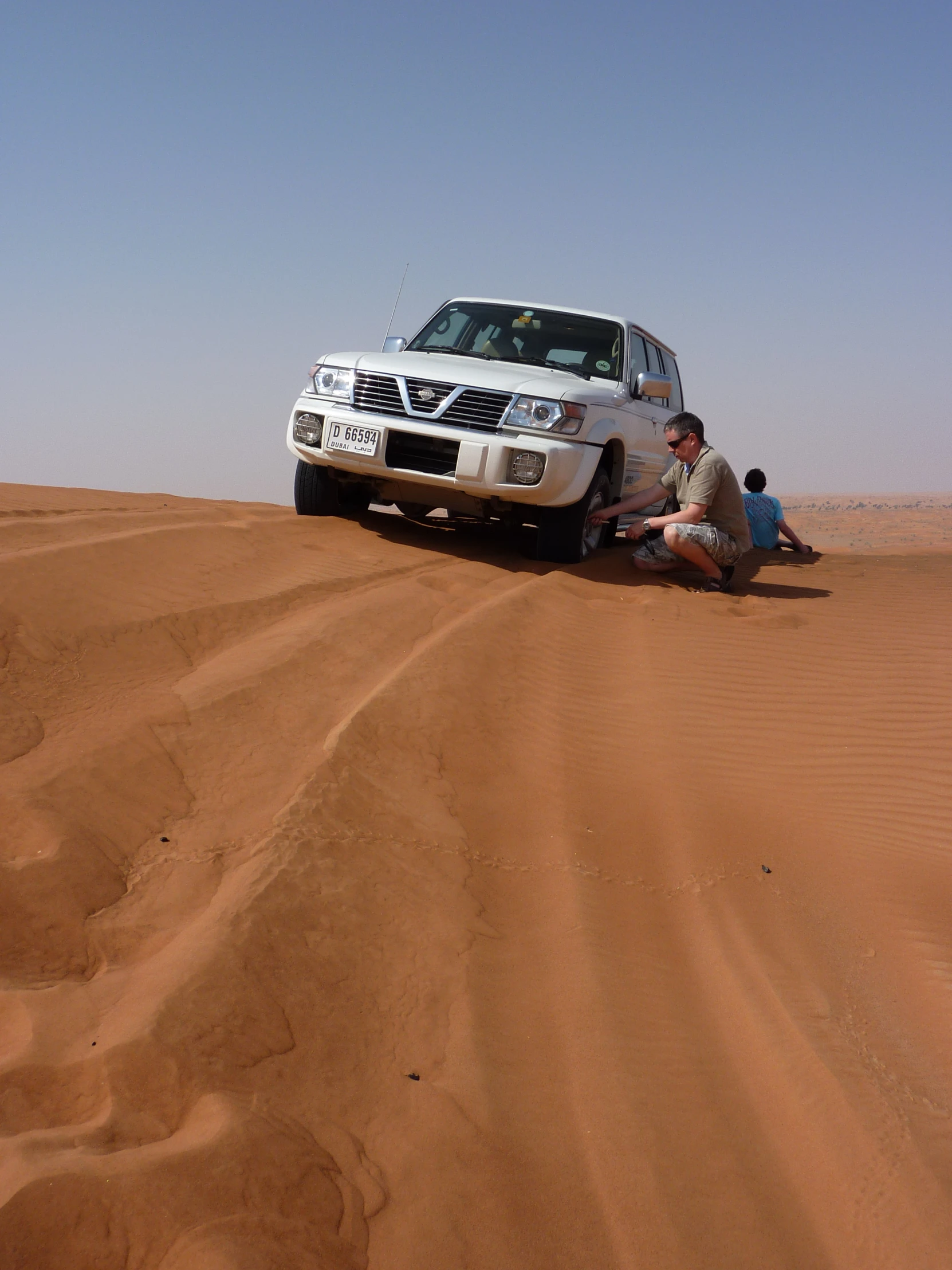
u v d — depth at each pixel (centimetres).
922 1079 240
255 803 310
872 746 436
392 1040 224
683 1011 254
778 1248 186
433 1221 178
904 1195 201
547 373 744
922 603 662
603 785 379
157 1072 193
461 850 312
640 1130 210
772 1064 238
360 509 845
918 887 333
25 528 527
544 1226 182
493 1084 216
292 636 454
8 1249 150
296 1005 224
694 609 617
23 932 236
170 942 238
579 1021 243
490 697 431
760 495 969
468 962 258
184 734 345
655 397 764
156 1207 162
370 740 361
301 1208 172
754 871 331
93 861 265
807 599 670
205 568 527
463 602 572
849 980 279
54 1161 164
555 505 679
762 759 419
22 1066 189
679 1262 180
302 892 262
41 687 358
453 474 675
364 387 697
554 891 301
